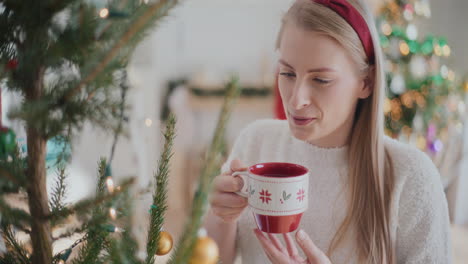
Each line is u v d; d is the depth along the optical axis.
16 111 0.38
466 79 2.51
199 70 4.23
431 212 0.84
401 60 2.22
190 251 0.41
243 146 1.07
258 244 0.96
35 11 0.39
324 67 0.67
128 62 0.48
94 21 0.42
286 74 0.72
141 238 0.50
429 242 0.84
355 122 0.85
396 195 0.85
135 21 0.41
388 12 2.24
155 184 0.54
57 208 0.47
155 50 3.21
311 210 0.92
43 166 0.44
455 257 2.42
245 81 3.85
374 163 0.82
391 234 0.84
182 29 4.05
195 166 3.11
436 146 2.30
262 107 3.75
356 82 0.72
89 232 0.49
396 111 2.22
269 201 0.63
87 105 0.44
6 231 0.48
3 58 0.42
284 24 0.76
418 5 2.34
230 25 4.17
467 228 2.83
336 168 0.89
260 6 4.12
